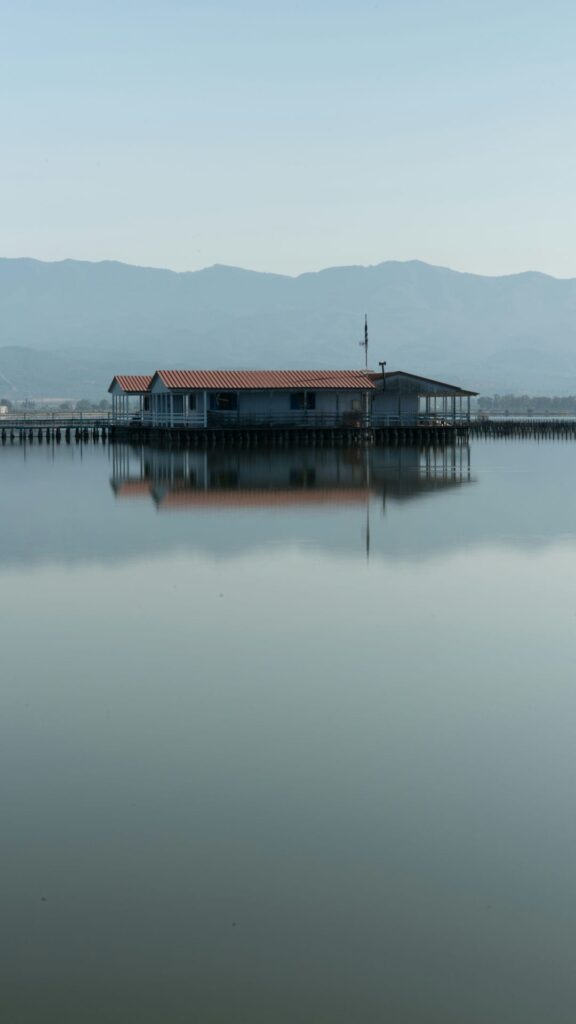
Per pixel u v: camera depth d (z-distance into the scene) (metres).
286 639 22.39
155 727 16.97
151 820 13.51
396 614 24.67
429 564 31.09
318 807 13.87
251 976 10.39
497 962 10.59
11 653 21.44
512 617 24.34
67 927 11.16
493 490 53.00
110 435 108.06
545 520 40.72
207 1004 10.04
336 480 57.81
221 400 91.12
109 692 18.81
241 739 16.39
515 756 15.66
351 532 37.38
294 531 37.59
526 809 13.83
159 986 10.28
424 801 14.05
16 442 110.75
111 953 10.74
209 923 11.21
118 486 55.09
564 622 23.83
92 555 32.72
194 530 37.94
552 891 11.77
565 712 17.67
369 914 11.34
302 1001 10.09
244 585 28.02
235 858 12.49
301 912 11.40
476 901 11.58
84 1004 10.05
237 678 19.62
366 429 92.25
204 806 13.91
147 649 21.66
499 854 12.59
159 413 96.12
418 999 10.05
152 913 11.41
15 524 39.81
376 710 17.78
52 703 18.20
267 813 13.69
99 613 24.84
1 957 10.70
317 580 28.66
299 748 15.98
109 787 14.55
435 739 16.38
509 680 19.45
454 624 23.67
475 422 125.69
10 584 28.38
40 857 12.56
